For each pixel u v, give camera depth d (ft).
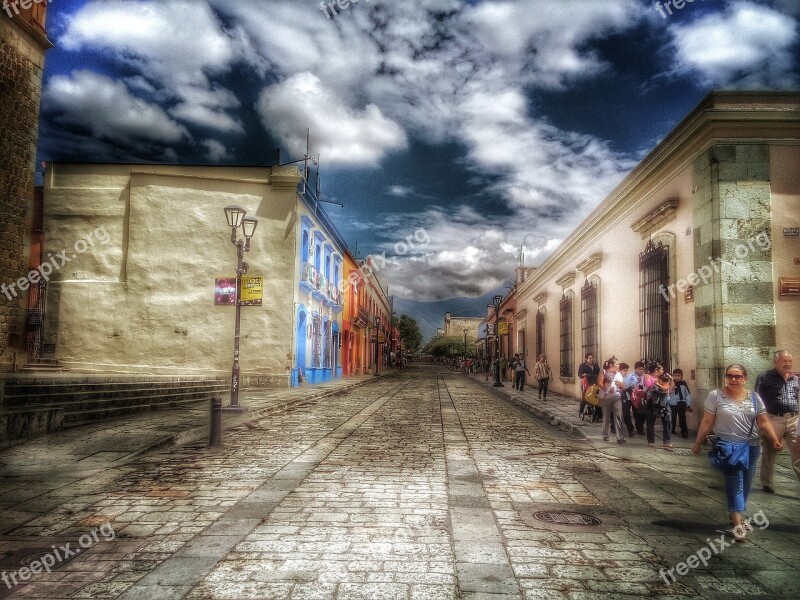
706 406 17.16
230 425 38.01
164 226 72.95
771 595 12.49
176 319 72.02
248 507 18.84
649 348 44.14
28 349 69.56
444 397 70.49
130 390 45.32
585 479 23.82
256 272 72.95
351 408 53.62
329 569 13.53
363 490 21.30
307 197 78.84
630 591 12.59
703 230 35.22
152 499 19.83
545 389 67.10
